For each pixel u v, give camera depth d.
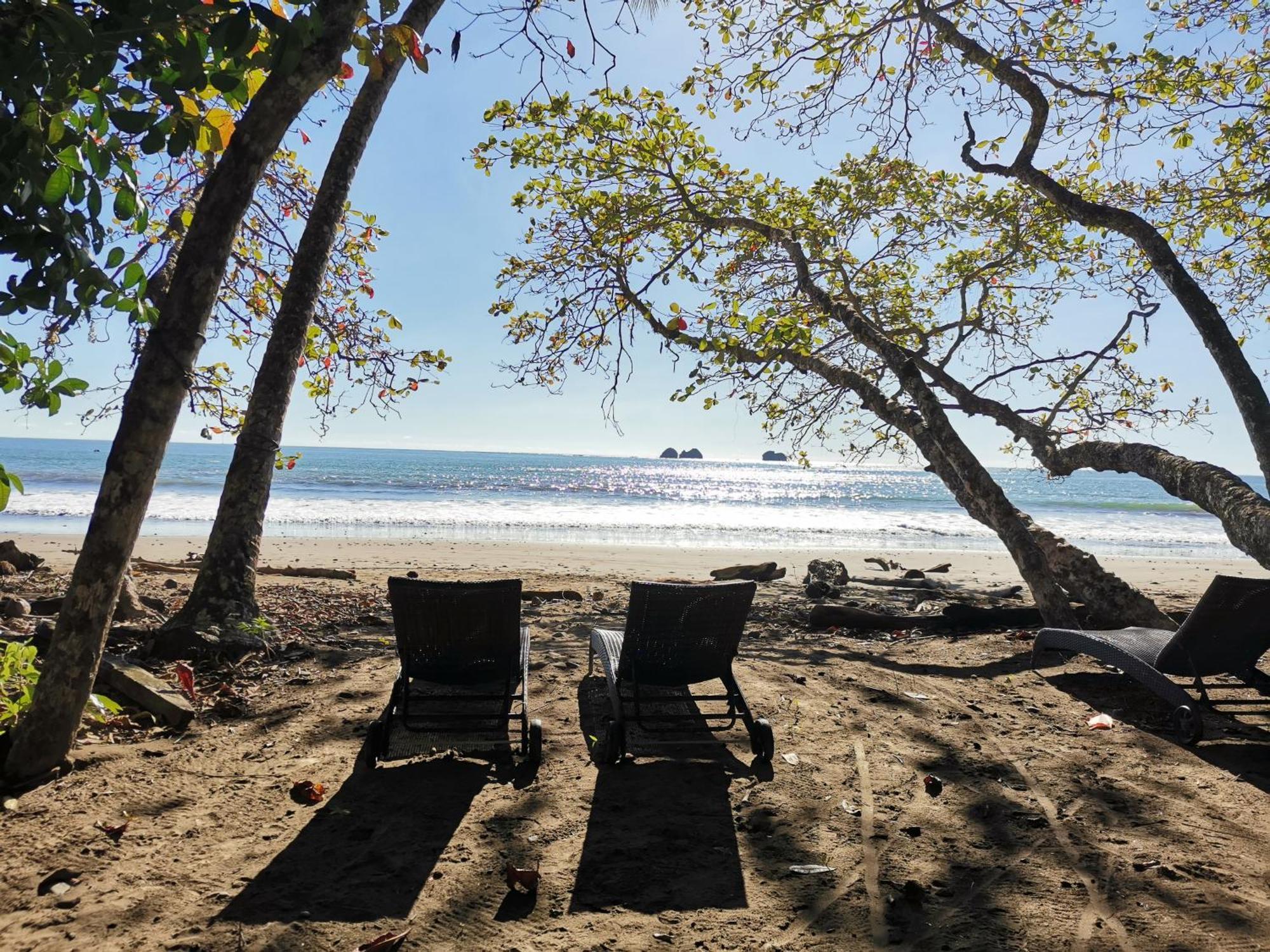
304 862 2.78
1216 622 4.52
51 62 2.41
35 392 3.01
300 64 3.29
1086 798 3.51
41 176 2.55
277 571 10.75
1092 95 7.85
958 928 2.45
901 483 85.44
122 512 3.31
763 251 9.83
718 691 5.12
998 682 5.56
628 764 3.86
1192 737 4.24
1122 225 7.35
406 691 4.01
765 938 2.38
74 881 2.59
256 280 8.20
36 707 3.35
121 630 5.44
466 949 2.29
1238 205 8.29
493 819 3.19
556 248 9.42
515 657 4.20
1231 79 7.88
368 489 41.81
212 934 2.32
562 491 46.78
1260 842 3.09
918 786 3.62
